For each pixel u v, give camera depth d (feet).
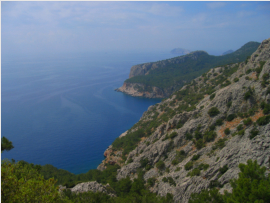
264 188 78.18
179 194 144.36
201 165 158.30
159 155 222.69
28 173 128.06
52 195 87.35
